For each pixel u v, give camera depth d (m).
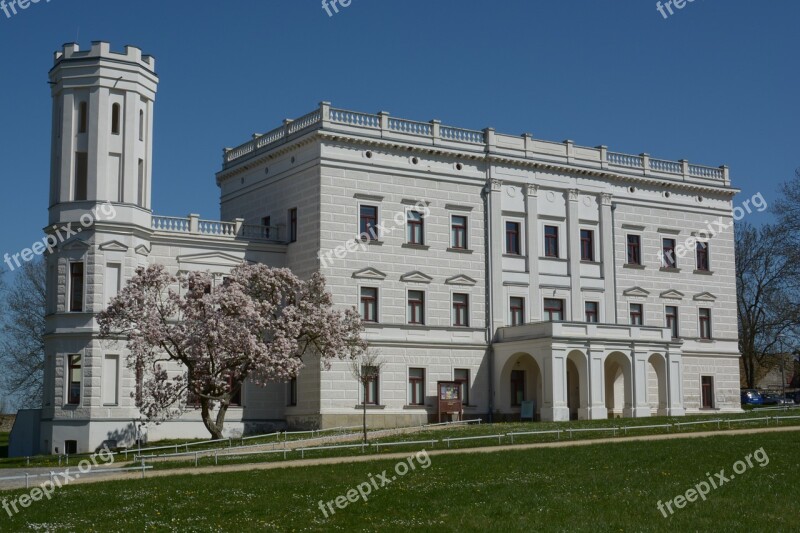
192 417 57.84
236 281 51.50
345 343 53.53
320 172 60.19
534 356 62.09
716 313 75.88
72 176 56.25
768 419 51.81
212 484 32.28
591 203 70.56
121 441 54.41
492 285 65.50
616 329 64.25
